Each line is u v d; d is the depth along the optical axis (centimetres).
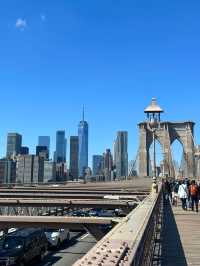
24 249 2912
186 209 3619
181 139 15988
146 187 7575
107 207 3394
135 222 1024
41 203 3481
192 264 1291
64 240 4238
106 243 649
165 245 1656
